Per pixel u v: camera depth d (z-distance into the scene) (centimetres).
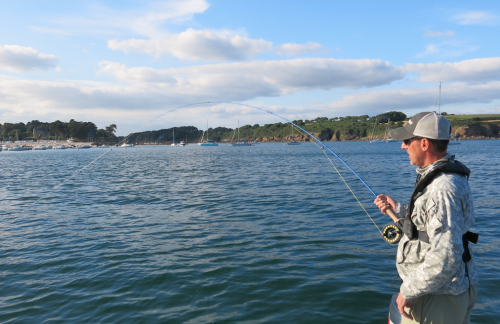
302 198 1099
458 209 185
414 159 225
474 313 361
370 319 362
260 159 3778
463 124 14100
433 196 191
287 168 2384
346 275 477
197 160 3894
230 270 504
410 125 224
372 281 456
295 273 488
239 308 393
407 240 212
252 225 770
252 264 527
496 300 387
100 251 608
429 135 209
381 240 635
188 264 532
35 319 381
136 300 419
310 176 1783
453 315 201
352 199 1057
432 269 183
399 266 218
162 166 2936
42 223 840
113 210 985
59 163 3806
